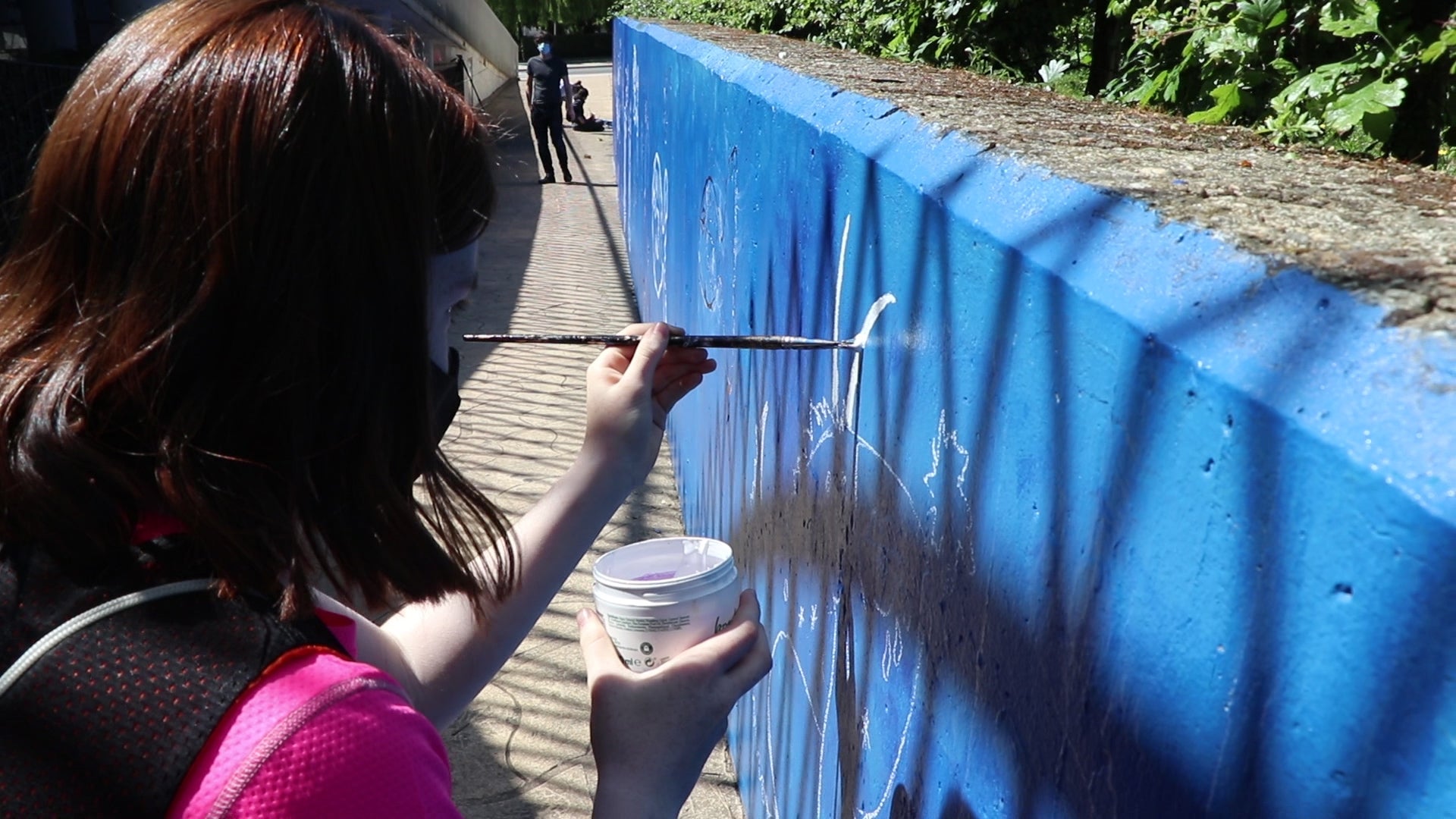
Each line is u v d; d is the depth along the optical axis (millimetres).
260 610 763
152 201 757
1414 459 555
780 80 2312
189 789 682
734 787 2818
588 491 1249
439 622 1246
